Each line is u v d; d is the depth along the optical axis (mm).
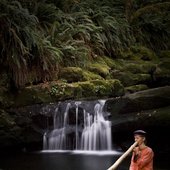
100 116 9211
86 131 9227
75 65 11680
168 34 16844
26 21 10102
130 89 11531
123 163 7566
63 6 13242
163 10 17156
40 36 10758
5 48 9508
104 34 13352
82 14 13016
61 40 11773
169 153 8711
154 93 8930
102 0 15711
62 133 9312
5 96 9320
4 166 7613
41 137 9273
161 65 12578
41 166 7570
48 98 9789
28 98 9555
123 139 9094
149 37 16234
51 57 10281
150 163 4578
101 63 12703
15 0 10352
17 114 9102
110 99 9336
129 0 15750
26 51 9531
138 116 8789
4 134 8844
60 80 10531
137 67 12797
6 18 9453
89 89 10578
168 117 8453
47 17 11898
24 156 8609
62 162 7910
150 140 8898
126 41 14734
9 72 9555
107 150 9031
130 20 15750
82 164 7719
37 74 10156
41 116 9234
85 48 11953
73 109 9312
